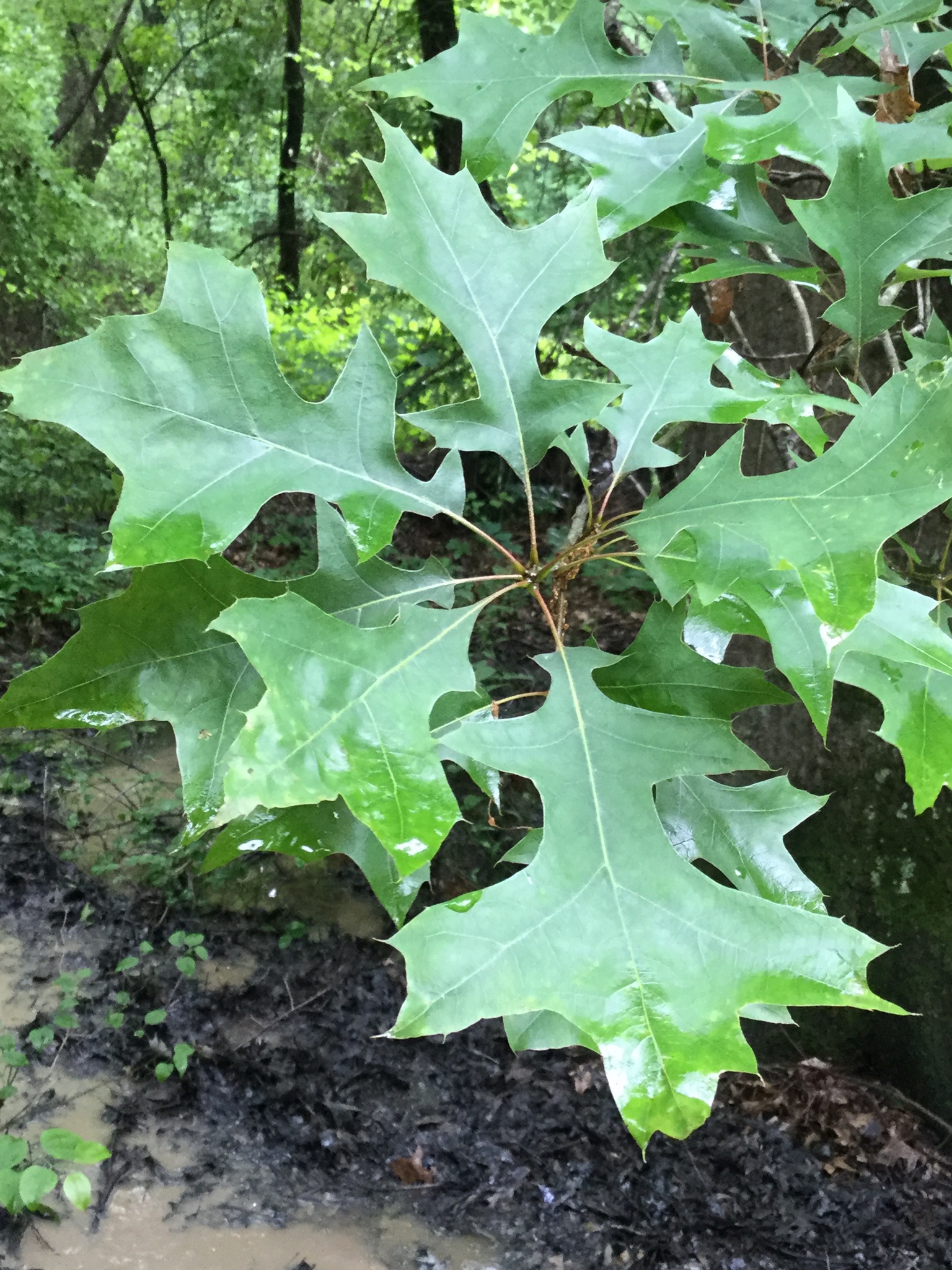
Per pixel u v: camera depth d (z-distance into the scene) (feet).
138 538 1.00
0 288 13.14
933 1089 4.77
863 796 4.83
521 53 1.50
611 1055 0.99
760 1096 5.10
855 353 1.44
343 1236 4.27
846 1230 4.45
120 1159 4.41
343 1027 5.35
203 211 17.26
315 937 5.87
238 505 1.05
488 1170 4.70
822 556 1.08
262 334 1.07
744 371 1.43
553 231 1.20
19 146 12.55
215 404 1.06
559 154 8.76
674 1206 4.58
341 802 1.27
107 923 5.73
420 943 0.99
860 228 1.38
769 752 5.33
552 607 1.29
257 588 1.22
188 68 14.92
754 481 1.16
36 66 13.60
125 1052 4.99
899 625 1.13
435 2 10.35
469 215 1.18
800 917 1.03
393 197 1.16
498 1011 0.99
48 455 9.75
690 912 1.05
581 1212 4.52
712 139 1.35
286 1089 4.94
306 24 14.49
